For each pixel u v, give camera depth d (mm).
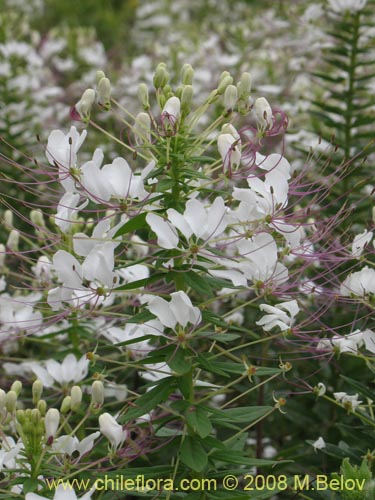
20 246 851
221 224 486
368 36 840
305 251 528
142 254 596
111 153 1079
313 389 579
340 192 771
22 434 493
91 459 606
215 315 500
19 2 1695
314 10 906
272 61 1136
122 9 1873
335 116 926
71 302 546
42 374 634
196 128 1018
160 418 535
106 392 663
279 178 500
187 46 1263
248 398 707
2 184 926
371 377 688
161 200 505
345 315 675
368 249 586
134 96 1164
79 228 647
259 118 504
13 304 654
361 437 590
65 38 1362
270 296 506
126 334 614
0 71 1067
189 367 481
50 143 501
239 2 1607
